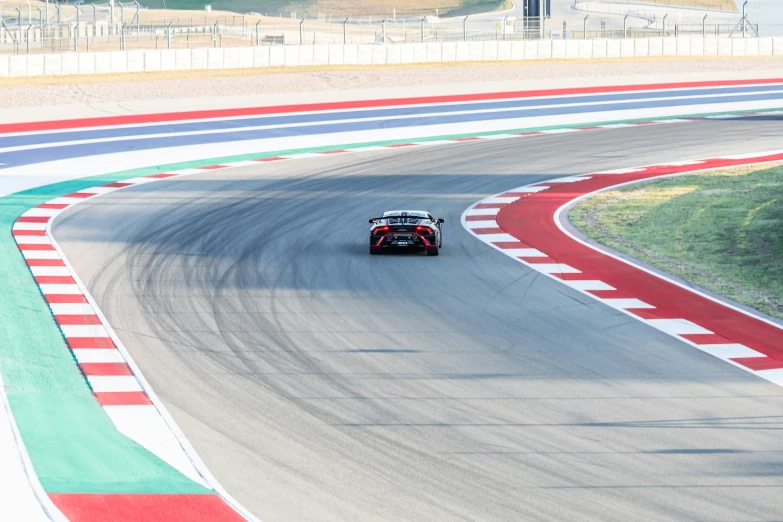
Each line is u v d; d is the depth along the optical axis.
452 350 62.97
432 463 44.72
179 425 49.59
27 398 53.47
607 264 88.12
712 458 45.38
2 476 42.88
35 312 71.00
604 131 176.00
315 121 182.88
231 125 177.88
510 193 124.31
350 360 60.81
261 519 38.94
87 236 97.75
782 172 134.25
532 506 40.16
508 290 78.94
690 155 151.62
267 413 51.44
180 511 39.56
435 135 172.75
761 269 85.88
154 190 124.94
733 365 59.94
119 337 65.31
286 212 112.06
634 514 39.44
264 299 75.56
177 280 81.06
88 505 40.09
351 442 47.38
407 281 81.88
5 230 99.81
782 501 40.72
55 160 146.12
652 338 65.69
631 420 50.50
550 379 57.25
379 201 119.31
